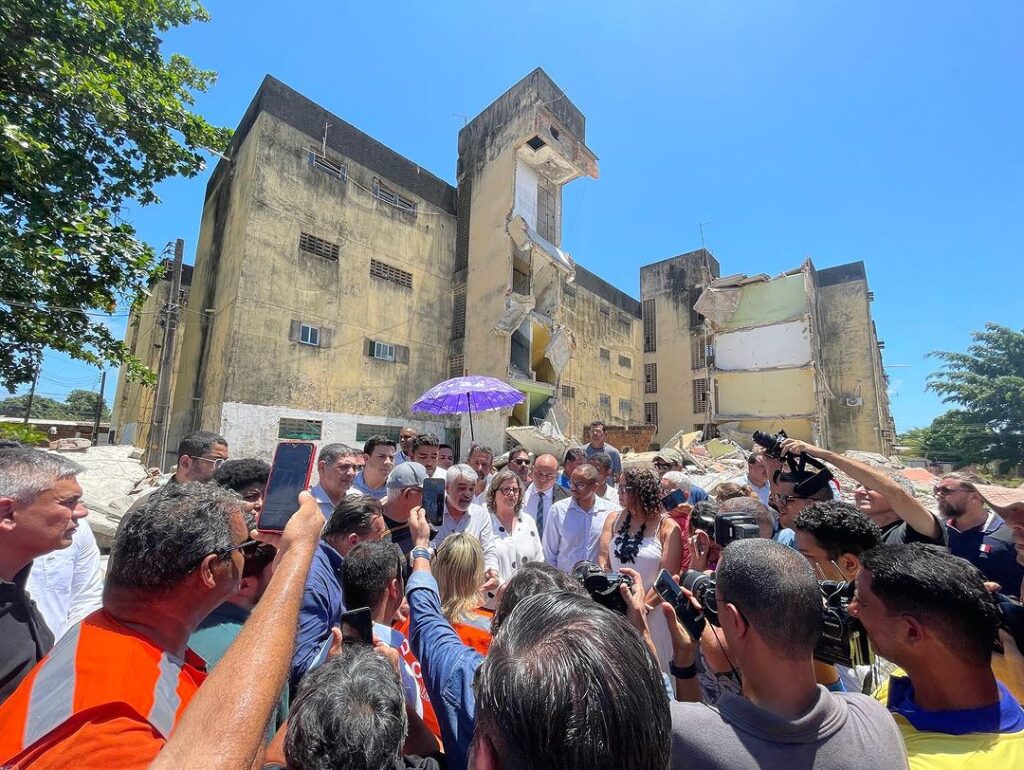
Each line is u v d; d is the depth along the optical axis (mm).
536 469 5035
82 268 5691
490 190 17625
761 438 3127
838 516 2135
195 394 13734
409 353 16109
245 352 12359
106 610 1191
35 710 942
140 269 6016
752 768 1108
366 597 1937
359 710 1204
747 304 23562
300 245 13758
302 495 1373
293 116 14000
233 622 1768
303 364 13422
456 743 1393
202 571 1229
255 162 13078
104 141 6492
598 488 4801
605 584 1723
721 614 1394
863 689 1997
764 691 1249
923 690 1391
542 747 690
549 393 17859
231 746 786
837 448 24141
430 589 2012
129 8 7031
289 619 1027
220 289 13789
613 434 18812
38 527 1642
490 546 3709
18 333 5559
